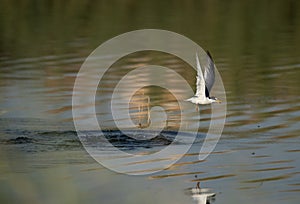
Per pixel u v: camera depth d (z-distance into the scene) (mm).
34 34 33750
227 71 25859
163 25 35500
